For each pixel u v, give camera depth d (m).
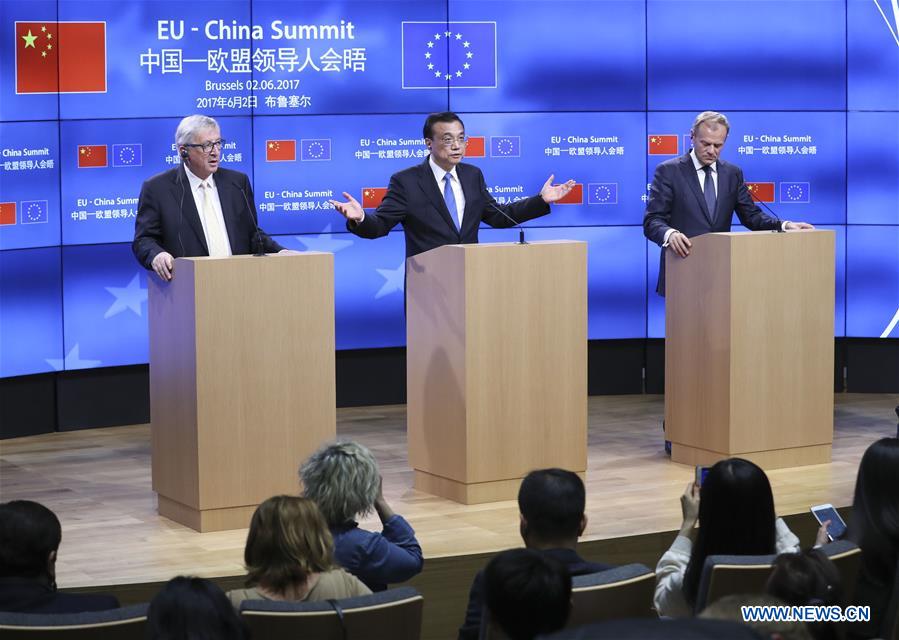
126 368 8.62
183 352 5.78
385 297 9.12
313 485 4.32
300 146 8.84
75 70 8.24
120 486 6.83
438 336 6.33
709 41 9.23
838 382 9.47
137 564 5.35
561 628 2.99
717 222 7.41
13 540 3.71
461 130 6.76
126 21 8.36
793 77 9.27
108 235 8.44
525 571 2.98
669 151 9.30
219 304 5.70
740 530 3.93
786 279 6.96
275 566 3.71
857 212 9.36
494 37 9.05
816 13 9.24
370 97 8.93
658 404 9.05
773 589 3.23
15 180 8.08
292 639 3.40
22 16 8.04
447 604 5.43
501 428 6.27
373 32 8.89
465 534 5.75
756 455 6.98
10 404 8.21
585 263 6.36
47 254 8.25
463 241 6.77
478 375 6.19
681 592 4.07
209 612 3.05
